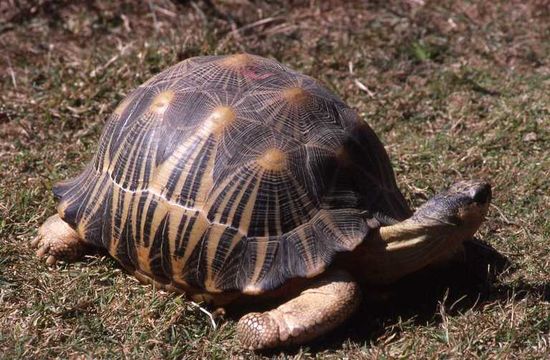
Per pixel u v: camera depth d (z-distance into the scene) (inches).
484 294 236.7
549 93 346.3
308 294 211.5
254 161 214.7
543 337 217.3
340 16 396.2
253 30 381.7
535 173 291.0
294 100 223.1
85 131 312.0
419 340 216.4
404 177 289.1
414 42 379.9
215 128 218.5
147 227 221.0
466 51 379.6
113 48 364.2
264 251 210.7
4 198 271.0
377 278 223.9
